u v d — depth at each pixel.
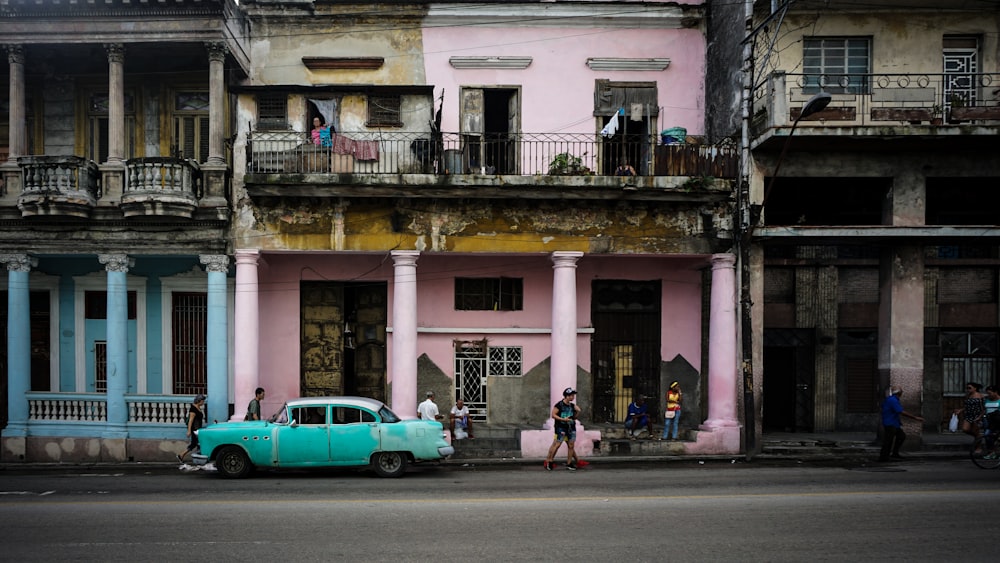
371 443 13.24
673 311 19.33
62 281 18.56
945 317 20.00
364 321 19.14
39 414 16.81
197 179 16.70
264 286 18.47
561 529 9.02
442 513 9.94
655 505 10.45
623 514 9.86
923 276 17.31
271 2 17.98
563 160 17.11
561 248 17.23
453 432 17.39
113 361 16.67
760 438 16.77
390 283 18.78
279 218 16.81
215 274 16.75
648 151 17.89
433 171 16.88
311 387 18.81
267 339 18.45
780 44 17.22
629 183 16.72
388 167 16.91
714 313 17.50
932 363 20.05
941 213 19.31
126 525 9.30
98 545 8.36
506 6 18.22
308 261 18.64
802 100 17.12
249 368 16.55
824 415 19.98
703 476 13.45
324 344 18.89
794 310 20.14
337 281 18.88
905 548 8.23
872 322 20.14
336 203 16.88
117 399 16.61
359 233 16.92
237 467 13.30
